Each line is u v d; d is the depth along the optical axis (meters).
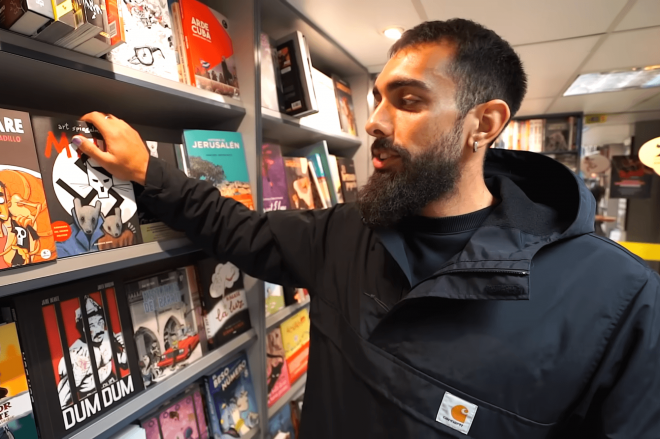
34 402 0.73
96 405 0.82
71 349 0.79
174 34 1.02
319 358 0.95
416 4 1.39
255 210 1.21
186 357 1.05
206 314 1.15
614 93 2.75
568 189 0.81
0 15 0.63
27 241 0.66
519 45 1.81
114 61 0.82
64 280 0.72
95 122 0.81
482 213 0.81
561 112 3.45
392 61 0.76
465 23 0.75
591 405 0.70
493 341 0.69
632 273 0.68
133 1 0.87
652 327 0.63
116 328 0.88
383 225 0.80
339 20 1.54
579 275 0.70
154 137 1.25
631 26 1.59
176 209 0.96
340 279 0.94
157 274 1.02
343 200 2.01
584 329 0.67
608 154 4.69
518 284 0.62
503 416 0.68
